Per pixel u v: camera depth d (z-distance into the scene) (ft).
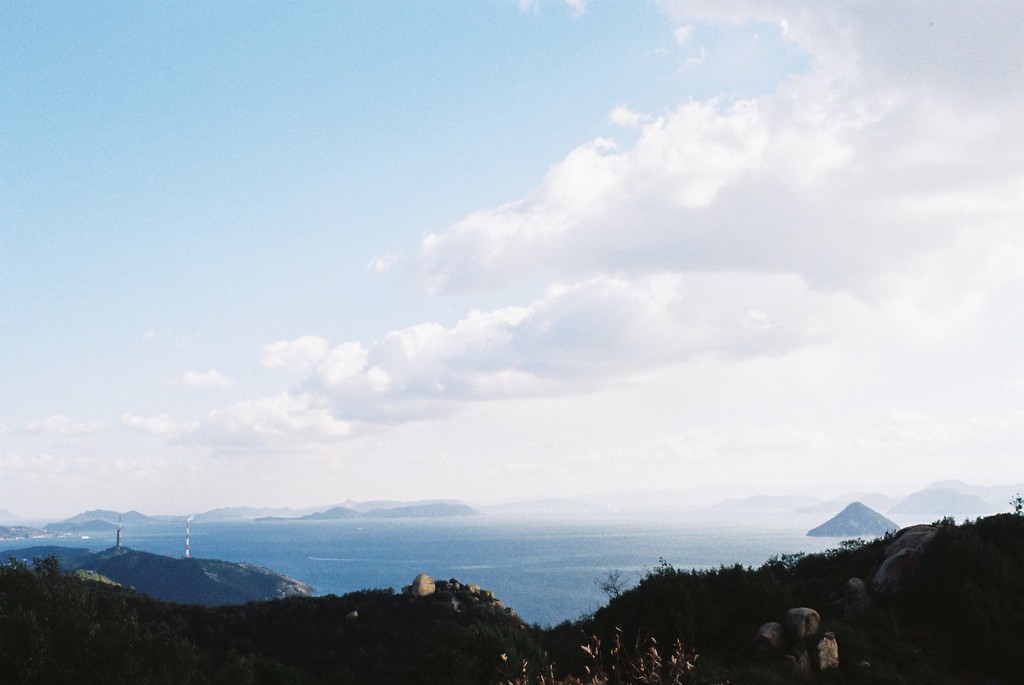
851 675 73.20
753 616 86.58
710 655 78.79
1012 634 73.92
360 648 171.53
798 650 76.54
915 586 87.56
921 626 82.23
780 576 107.55
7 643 65.72
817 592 96.22
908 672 73.51
